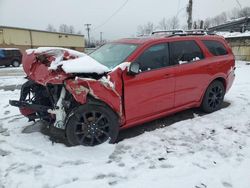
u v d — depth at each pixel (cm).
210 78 571
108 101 424
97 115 430
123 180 345
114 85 425
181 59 518
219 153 410
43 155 409
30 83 484
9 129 515
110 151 419
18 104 453
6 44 3622
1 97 809
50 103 469
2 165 383
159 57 488
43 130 505
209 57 569
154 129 505
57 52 445
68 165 381
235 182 338
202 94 567
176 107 526
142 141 452
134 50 466
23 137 474
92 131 428
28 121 549
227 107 633
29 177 353
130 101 448
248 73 1341
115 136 443
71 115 412
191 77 530
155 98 480
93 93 410
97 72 413
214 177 348
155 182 339
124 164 383
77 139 423
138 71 439
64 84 405
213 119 552
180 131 492
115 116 438
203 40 570
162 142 448
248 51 2430
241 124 523
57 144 443
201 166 374
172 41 512
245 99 708
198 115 579
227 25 3475
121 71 434
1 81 1244
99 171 365
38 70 436
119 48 500
